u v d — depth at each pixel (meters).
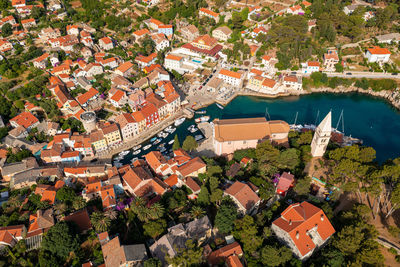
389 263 98.56
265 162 141.38
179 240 105.25
